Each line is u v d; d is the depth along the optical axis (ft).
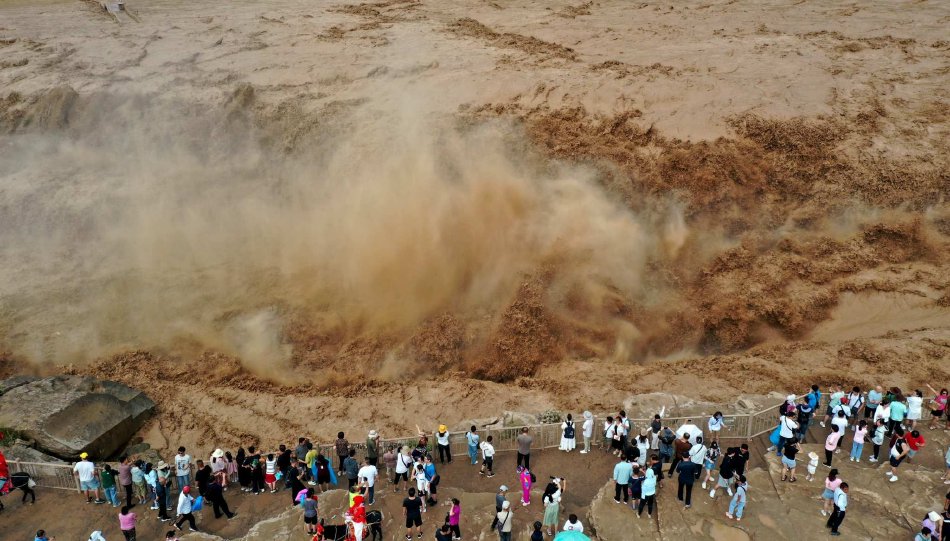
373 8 170.60
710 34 145.28
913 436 58.39
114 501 59.67
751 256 96.99
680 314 92.07
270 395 79.36
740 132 109.50
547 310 91.97
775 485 57.67
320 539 51.83
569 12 162.91
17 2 184.44
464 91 122.83
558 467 62.08
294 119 120.88
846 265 94.17
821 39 139.85
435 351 87.61
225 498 60.90
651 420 63.87
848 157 104.68
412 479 60.23
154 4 179.22
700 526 53.47
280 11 169.37
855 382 74.64
